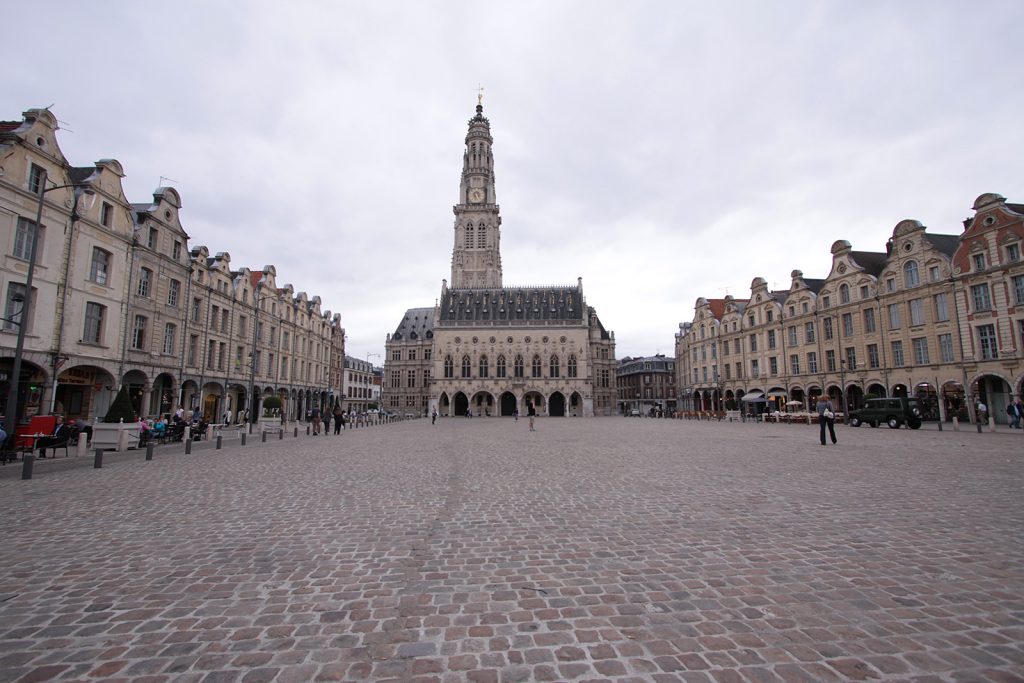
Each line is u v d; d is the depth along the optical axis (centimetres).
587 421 6359
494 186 11700
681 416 7031
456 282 10906
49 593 559
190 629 471
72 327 2809
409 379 11625
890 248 4662
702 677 384
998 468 1400
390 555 686
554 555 678
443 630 466
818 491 1086
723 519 852
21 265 2509
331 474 1459
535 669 399
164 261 3603
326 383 7225
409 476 1412
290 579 599
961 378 3938
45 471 1533
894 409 3428
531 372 9275
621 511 925
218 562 661
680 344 8700
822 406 2208
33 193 2573
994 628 456
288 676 390
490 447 2375
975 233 3869
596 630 464
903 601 515
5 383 2523
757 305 6272
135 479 1371
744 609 503
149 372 3444
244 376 4844
